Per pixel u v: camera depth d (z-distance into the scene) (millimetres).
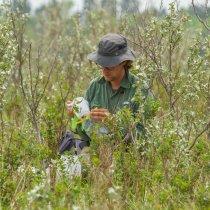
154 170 7492
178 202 6887
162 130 7516
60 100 10469
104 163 7535
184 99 8836
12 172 7586
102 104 8391
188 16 9242
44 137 8445
